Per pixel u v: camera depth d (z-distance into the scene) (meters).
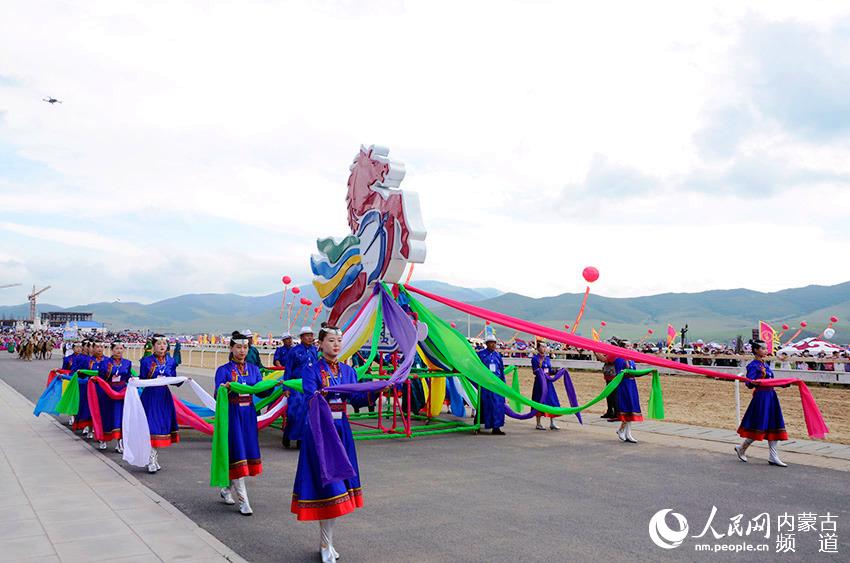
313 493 5.69
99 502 7.71
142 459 9.63
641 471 10.08
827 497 8.40
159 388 10.04
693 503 8.06
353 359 16.73
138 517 7.04
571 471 10.09
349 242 15.58
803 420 16.22
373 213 14.98
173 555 5.76
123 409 10.73
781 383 10.75
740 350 32.62
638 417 13.14
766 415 10.59
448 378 17.67
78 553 5.80
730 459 11.17
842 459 11.14
